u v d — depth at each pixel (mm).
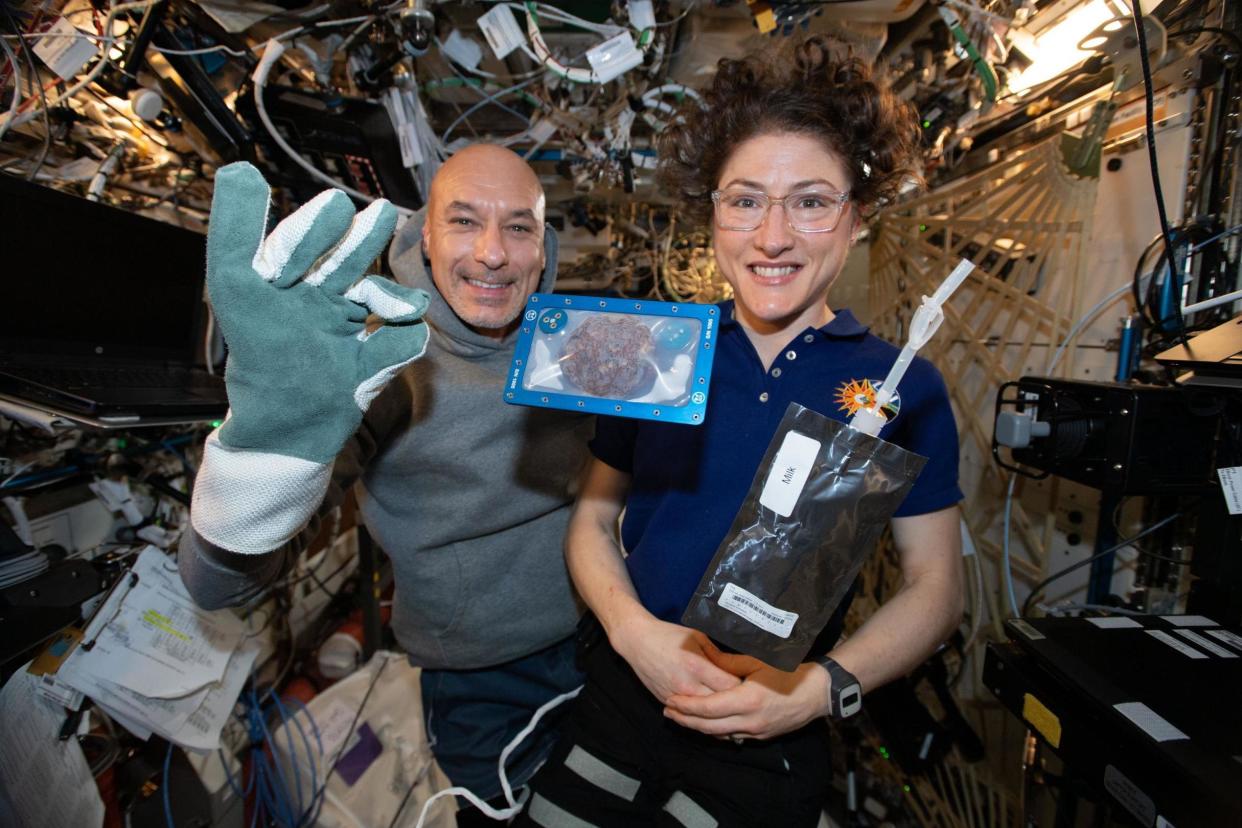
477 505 1153
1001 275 1670
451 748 1356
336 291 586
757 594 588
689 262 2820
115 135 1444
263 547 645
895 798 1682
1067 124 1438
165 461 1711
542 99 1545
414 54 1223
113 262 1389
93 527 1540
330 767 1572
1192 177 1134
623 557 967
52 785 1076
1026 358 1559
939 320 539
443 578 1209
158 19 1123
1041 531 1530
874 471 561
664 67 1508
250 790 1434
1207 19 1044
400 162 1475
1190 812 595
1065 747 769
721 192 811
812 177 758
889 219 2027
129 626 1174
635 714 919
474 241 1089
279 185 1562
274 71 1456
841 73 794
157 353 1524
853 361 819
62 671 1086
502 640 1271
